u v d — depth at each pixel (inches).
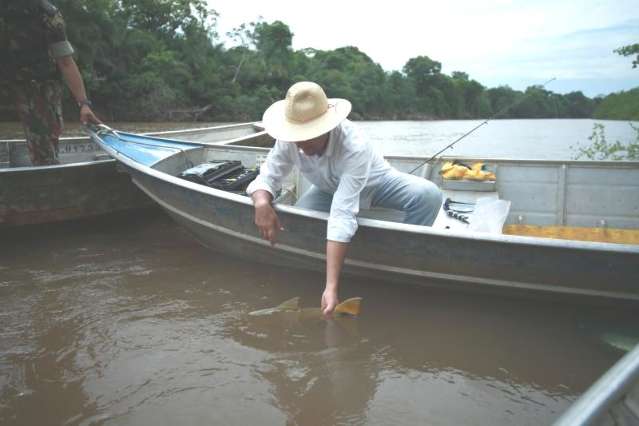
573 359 85.1
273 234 103.3
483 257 95.5
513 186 148.3
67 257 131.7
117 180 160.7
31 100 148.7
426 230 95.4
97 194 157.6
